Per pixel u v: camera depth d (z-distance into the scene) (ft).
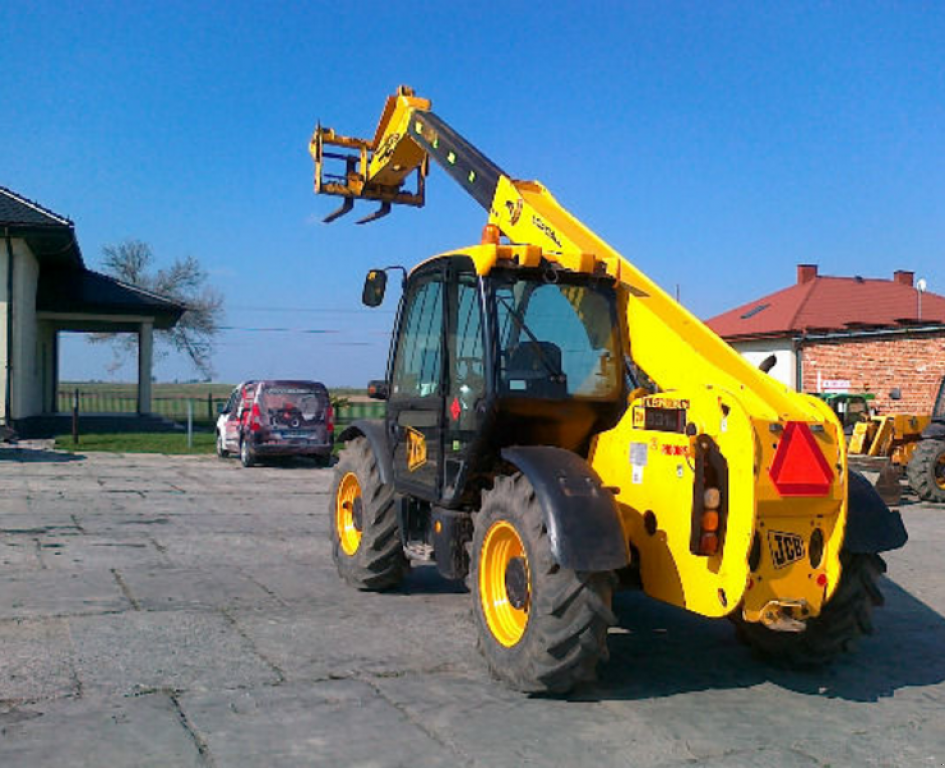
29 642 18.60
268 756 13.38
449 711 15.42
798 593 15.83
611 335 18.85
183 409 129.29
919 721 15.74
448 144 26.37
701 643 20.51
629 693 16.83
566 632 15.38
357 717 15.01
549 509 15.53
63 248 81.05
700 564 15.49
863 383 88.12
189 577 25.14
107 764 12.94
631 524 17.21
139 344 95.45
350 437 25.95
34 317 84.02
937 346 79.97
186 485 47.93
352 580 24.02
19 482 46.62
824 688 17.47
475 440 18.40
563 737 14.48
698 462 15.34
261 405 58.95
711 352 17.07
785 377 99.40
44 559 26.89
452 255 19.75
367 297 22.65
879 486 45.73
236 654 18.17
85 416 94.53
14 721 14.43
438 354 20.18
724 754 14.02
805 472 15.39
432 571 26.76
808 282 121.29
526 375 18.04
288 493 45.65
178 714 14.89
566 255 18.83
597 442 18.44
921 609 24.45
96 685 16.14
